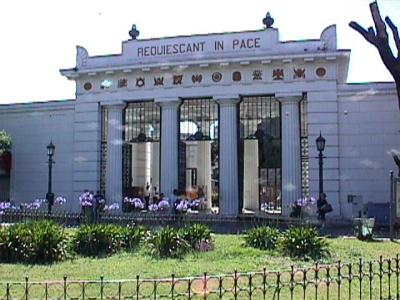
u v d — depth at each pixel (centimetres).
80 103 3284
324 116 2894
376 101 2841
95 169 3219
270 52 2988
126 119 3284
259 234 1642
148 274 1180
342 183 2841
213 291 911
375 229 2452
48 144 3309
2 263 1362
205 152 3681
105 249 1549
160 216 2517
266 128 3059
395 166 2780
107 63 3253
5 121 3412
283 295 982
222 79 3061
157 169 3656
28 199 3322
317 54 2889
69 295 971
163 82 3153
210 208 3266
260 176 3069
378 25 1550
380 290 912
